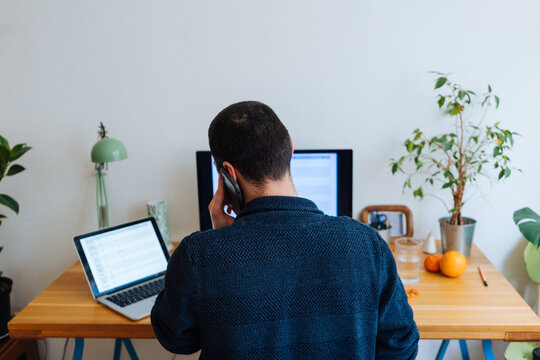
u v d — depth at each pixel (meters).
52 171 1.89
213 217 0.91
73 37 1.77
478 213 1.84
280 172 0.81
